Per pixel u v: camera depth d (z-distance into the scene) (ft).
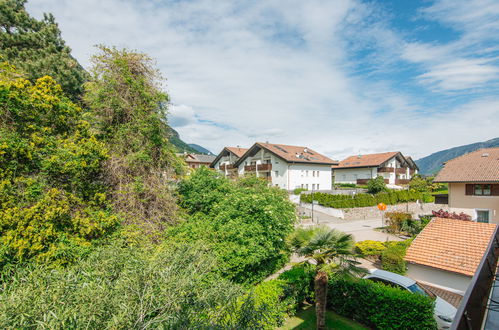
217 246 28.78
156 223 34.14
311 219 79.56
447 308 24.20
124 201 32.58
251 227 29.91
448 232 36.52
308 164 117.70
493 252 14.17
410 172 163.84
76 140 29.91
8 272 19.16
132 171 35.14
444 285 30.96
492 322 8.95
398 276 27.86
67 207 25.70
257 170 122.01
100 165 31.27
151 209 35.27
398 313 22.72
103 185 32.14
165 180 39.50
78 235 25.81
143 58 38.11
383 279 27.68
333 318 26.08
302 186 115.24
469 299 7.16
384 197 94.73
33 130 26.40
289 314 25.84
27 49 50.85
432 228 38.55
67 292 12.58
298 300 26.89
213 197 40.47
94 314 11.35
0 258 20.85
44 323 9.93
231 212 32.50
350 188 129.49
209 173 45.88
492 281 11.85
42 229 23.45
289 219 36.58
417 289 26.04
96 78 35.78
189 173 45.80
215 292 15.28
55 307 11.27
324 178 124.06
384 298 23.58
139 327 11.49
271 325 22.41
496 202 54.49
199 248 21.61
